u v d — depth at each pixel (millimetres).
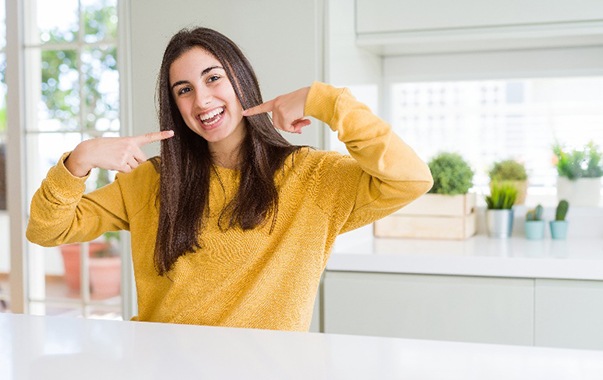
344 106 1291
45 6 2867
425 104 3014
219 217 1417
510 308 2170
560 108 2857
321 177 1438
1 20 3684
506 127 2928
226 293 1410
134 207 1516
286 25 2340
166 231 1424
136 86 2502
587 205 2777
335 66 2352
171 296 1429
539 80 2869
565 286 2137
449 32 2457
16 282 2902
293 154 1466
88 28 4141
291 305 1396
